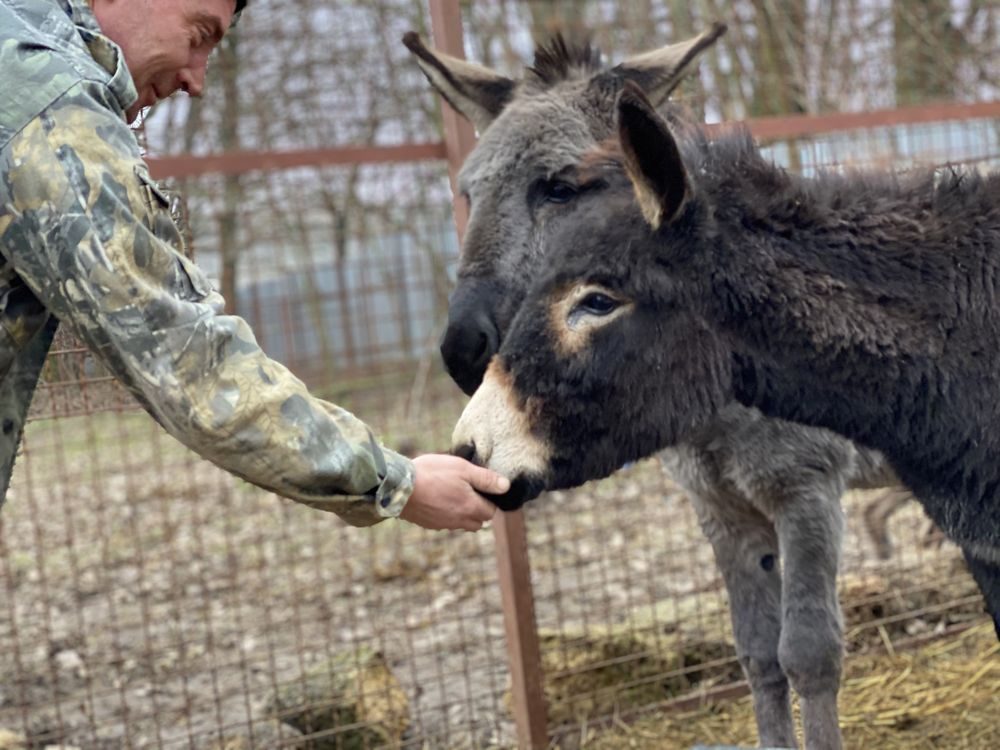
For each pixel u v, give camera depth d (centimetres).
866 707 402
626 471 680
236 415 190
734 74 779
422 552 643
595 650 428
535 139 344
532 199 344
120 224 182
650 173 229
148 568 642
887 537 545
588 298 237
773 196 249
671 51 369
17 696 463
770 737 343
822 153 480
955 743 373
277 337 1038
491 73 388
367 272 1089
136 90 211
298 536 690
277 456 194
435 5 401
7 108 179
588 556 601
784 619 319
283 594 585
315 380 1036
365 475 204
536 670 391
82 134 181
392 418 930
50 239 180
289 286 1048
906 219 248
